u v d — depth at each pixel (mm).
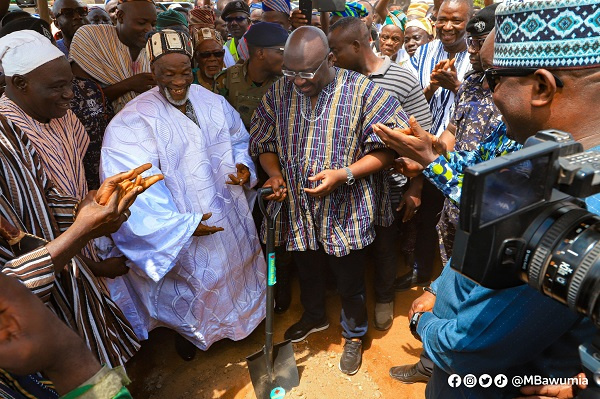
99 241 2594
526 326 1023
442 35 3383
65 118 2367
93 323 2068
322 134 2416
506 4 980
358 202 2514
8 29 2934
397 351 2992
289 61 2230
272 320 2578
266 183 2541
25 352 826
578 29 875
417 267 3475
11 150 1768
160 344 3115
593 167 760
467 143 2461
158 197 2439
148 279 2641
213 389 2758
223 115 2758
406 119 2428
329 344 3076
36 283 1522
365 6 5273
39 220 1849
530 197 822
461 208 771
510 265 847
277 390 2682
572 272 760
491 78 1139
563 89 939
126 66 3457
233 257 2799
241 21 5172
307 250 2797
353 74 2422
